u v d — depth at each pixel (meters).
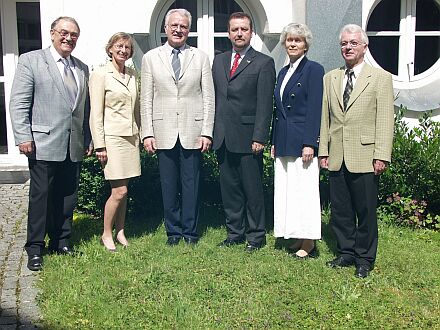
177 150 5.39
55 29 4.81
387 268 5.00
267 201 6.49
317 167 5.00
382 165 4.58
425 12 7.79
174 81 5.21
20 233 5.90
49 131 4.84
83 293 4.41
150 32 7.58
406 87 7.63
